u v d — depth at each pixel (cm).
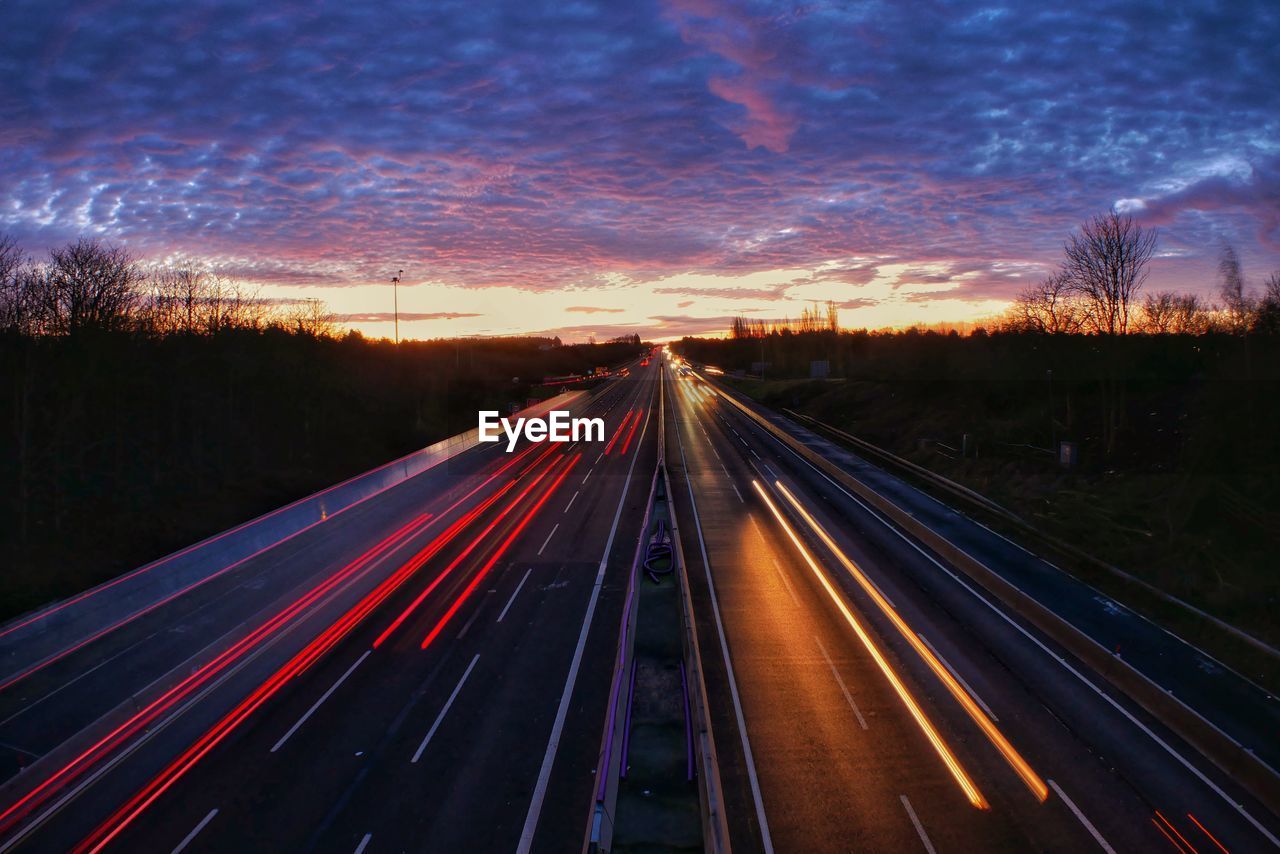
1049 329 5178
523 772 1567
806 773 1549
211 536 3553
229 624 2419
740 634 2284
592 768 1584
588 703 1864
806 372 12962
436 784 1521
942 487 4319
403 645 2222
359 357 7369
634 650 2164
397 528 3675
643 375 16712
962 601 2580
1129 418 4294
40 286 3884
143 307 4697
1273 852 1313
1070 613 2394
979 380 6012
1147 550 2833
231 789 1500
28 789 1501
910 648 2178
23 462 3278
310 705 1853
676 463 5544
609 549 3253
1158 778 1534
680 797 1470
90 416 3816
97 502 3628
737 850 1318
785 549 3228
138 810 1434
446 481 4978
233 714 1808
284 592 2716
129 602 2638
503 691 1923
